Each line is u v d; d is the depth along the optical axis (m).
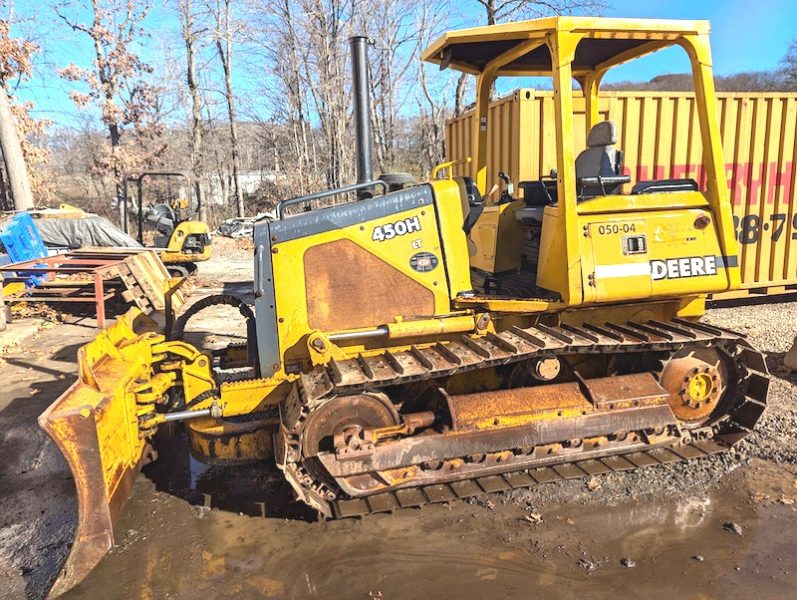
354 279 3.58
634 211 3.61
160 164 25.70
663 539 3.15
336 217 3.55
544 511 3.43
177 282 4.50
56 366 6.41
